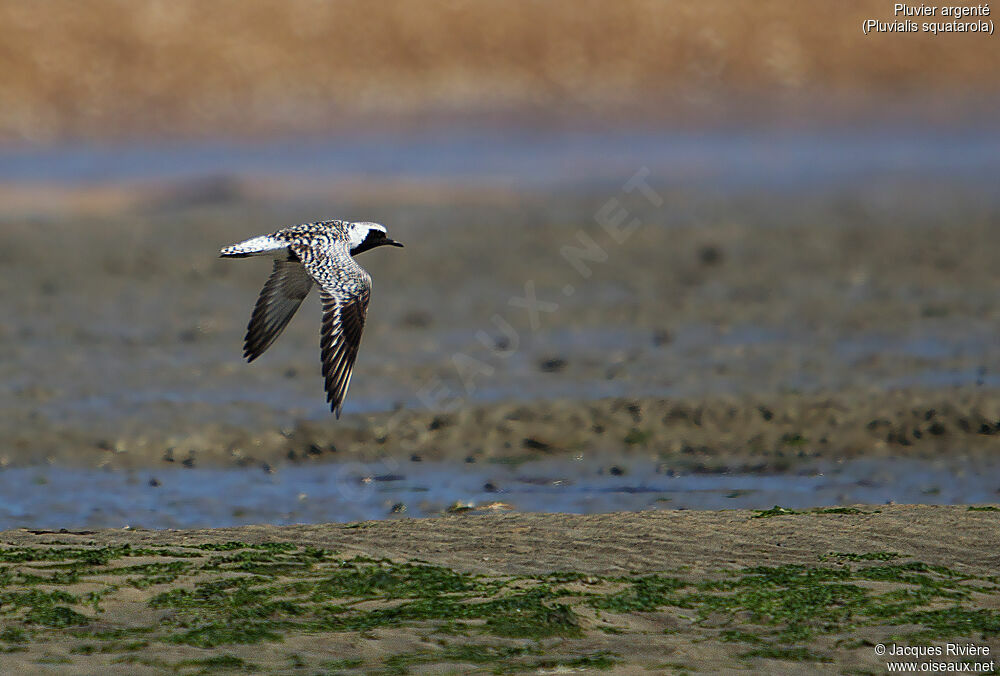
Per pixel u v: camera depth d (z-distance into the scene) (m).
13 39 44.88
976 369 17.28
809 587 9.66
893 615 9.09
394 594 9.45
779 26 50.31
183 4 47.62
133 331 19.95
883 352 18.31
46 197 33.16
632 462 14.12
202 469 13.98
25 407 15.93
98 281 23.44
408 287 23.05
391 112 45.25
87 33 45.72
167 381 17.20
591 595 9.47
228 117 43.72
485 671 8.09
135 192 33.84
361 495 13.09
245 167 37.78
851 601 9.34
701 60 49.19
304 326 20.23
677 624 8.96
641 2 50.41
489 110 45.62
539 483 13.47
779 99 47.56
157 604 9.12
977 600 9.41
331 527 11.43
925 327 19.72
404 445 14.74
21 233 27.81
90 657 8.19
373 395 16.58
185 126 43.03
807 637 8.73
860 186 34.00
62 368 17.80
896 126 44.03
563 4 50.22
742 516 11.60
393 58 47.81
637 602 9.31
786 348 18.70
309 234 9.55
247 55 46.38
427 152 40.38
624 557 10.41
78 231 28.02
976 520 11.38
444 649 8.43
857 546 10.67
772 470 13.79
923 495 12.88
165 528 11.98
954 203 30.77
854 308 21.09
